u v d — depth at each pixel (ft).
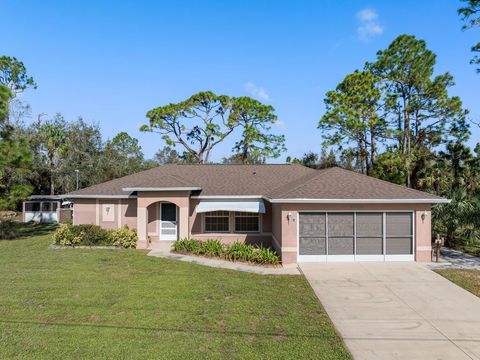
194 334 36.04
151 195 89.81
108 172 216.13
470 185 98.73
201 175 112.06
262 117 206.39
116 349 32.22
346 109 165.78
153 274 61.36
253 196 94.32
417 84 170.71
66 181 198.29
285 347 33.50
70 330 36.50
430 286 55.62
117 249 86.12
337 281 58.49
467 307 46.14
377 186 76.74
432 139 175.42
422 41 167.84
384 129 173.27
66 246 88.53
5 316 40.40
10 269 64.18
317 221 73.51
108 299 46.96
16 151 98.43
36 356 30.71
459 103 164.86
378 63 178.19
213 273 62.95
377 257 73.15
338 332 37.63
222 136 209.56
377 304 47.03
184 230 89.97
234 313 42.45
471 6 73.10
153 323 38.75
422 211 72.69
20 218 178.50
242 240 95.61
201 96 199.62
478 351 33.63
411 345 34.81
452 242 90.43
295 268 68.28
